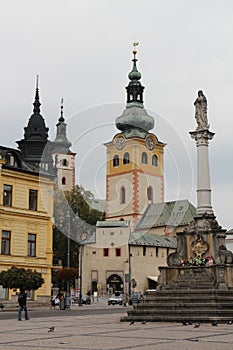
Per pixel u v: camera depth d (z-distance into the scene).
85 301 70.00
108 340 16.58
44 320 28.69
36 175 53.84
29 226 52.75
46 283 53.66
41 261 53.47
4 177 51.00
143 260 92.12
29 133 72.81
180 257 30.16
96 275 89.94
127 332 19.78
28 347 14.59
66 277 66.94
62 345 15.12
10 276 44.31
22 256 51.72
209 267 28.34
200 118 31.31
